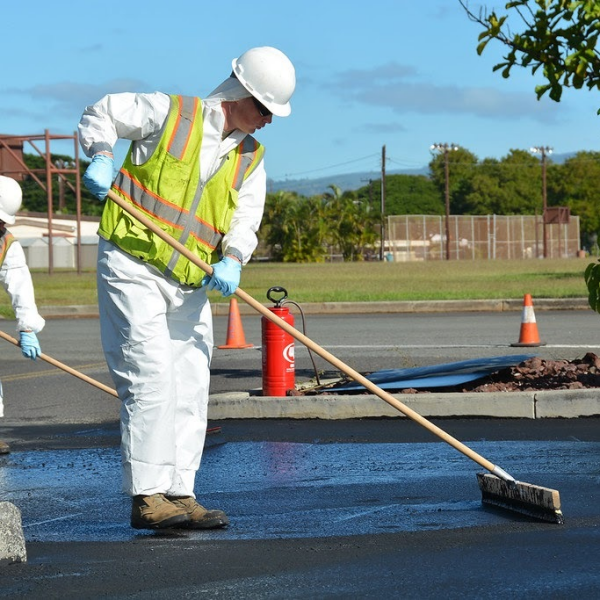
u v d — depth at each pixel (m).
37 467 7.52
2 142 42.28
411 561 4.74
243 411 9.27
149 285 5.46
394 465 7.20
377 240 89.00
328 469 7.13
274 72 5.44
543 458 7.26
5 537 4.81
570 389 9.00
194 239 5.52
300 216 85.62
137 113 5.36
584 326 17.23
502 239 91.81
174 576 4.58
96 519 5.84
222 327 19.34
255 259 92.38
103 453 8.03
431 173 151.88
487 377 10.11
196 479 6.89
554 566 4.60
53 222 80.31
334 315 21.41
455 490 6.32
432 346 14.69
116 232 5.43
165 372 5.46
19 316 7.78
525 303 14.52
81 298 27.03
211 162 5.50
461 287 29.36
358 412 9.06
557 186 135.75
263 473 7.06
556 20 9.65
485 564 4.66
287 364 9.61
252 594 4.30
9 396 11.21
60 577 4.59
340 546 5.04
